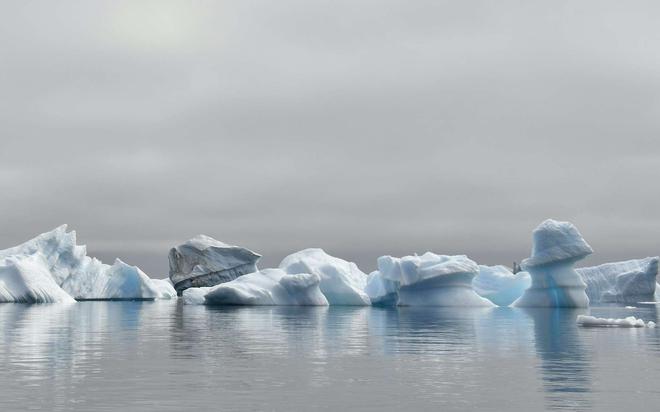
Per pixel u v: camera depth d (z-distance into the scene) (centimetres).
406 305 5625
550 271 5456
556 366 1612
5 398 1187
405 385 1334
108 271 7575
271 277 5803
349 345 2131
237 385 1326
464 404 1152
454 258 5653
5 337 2366
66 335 2464
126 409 1098
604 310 5119
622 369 1559
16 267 5809
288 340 2303
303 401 1172
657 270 7656
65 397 1196
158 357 1780
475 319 3669
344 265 6462
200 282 8788
